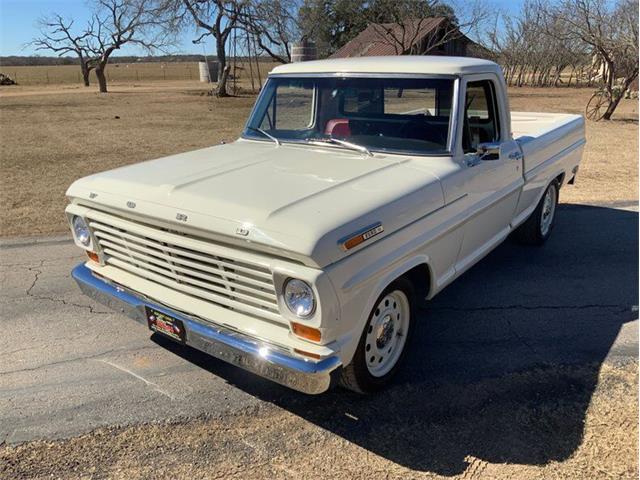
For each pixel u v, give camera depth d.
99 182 3.38
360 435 2.96
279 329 2.74
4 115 20.42
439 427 3.02
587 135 14.34
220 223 2.69
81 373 3.50
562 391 3.32
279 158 3.73
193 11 32.66
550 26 32.31
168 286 3.11
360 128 3.93
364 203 2.86
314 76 4.12
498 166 4.18
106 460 2.77
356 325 2.77
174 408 3.17
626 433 2.95
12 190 8.21
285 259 2.56
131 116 20.12
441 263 3.58
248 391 3.34
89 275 3.51
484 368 3.58
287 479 2.65
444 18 31.97
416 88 3.73
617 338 3.96
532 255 5.61
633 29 17.28
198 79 63.53
